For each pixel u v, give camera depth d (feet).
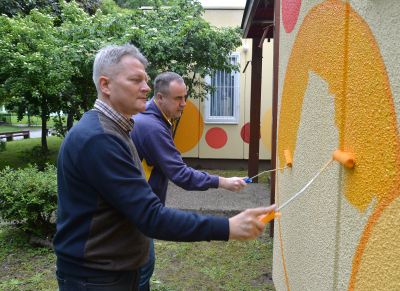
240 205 19.92
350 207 4.44
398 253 3.40
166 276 12.05
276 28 12.66
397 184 3.43
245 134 30.73
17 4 31.27
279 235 9.00
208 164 31.32
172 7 25.91
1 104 28.73
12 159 34.32
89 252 5.14
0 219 15.94
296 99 7.26
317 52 5.82
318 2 5.80
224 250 14.17
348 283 4.46
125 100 5.28
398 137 3.40
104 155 4.86
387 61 3.60
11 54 21.86
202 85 26.81
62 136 30.68
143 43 22.07
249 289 11.04
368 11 4.01
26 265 12.96
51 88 22.56
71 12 25.41
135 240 5.44
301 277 6.61
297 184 7.04
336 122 4.90
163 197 8.50
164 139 7.99
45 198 14.26
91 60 21.72
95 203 5.05
